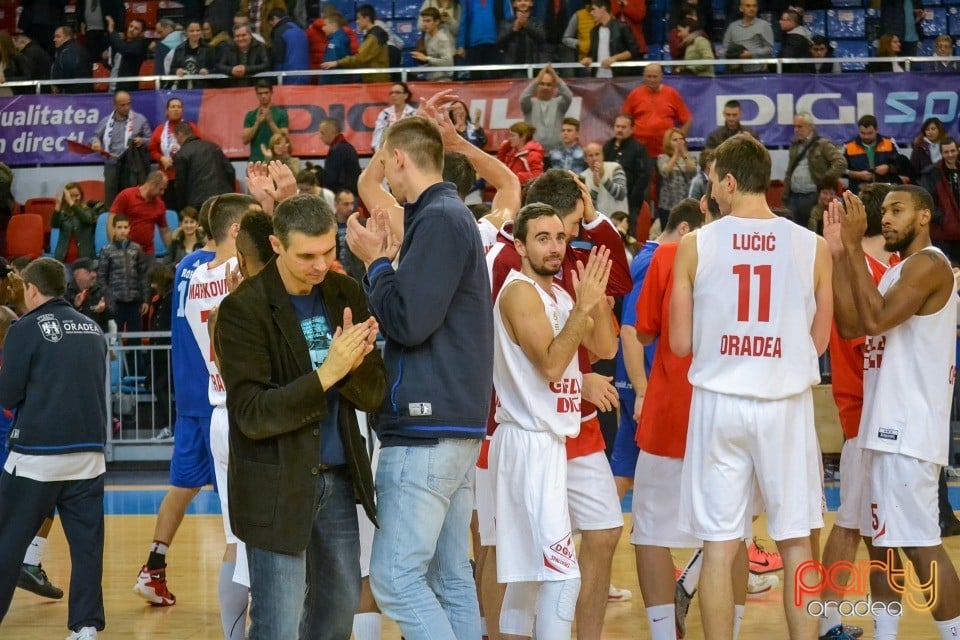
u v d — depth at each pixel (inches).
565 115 549.6
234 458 157.3
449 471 165.9
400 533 163.9
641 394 236.2
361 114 568.7
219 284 224.8
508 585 190.9
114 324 486.0
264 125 567.2
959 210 520.1
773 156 555.2
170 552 329.7
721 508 179.6
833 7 650.8
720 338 180.5
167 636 238.1
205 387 253.1
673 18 601.6
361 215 527.8
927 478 195.9
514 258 198.8
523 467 183.3
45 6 661.9
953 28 646.5
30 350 220.1
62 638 241.1
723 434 179.6
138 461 490.6
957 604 195.6
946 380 198.5
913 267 195.3
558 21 583.5
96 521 225.3
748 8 573.9
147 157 575.5
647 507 203.2
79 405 223.6
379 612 203.2
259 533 154.6
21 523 219.9
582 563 197.3
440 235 162.4
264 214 192.7
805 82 551.2
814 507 181.8
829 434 419.8
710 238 182.4
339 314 166.1
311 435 156.3
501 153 483.5
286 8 625.9
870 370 202.8
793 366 179.5
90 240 558.3
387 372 167.8
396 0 667.4
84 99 591.2
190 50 592.1
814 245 181.5
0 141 596.4
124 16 668.7
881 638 208.1
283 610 156.3
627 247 436.1
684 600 225.1
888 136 548.7
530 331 179.8
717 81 554.3
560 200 203.3
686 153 504.7
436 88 564.1
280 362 158.7
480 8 573.6
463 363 166.2
